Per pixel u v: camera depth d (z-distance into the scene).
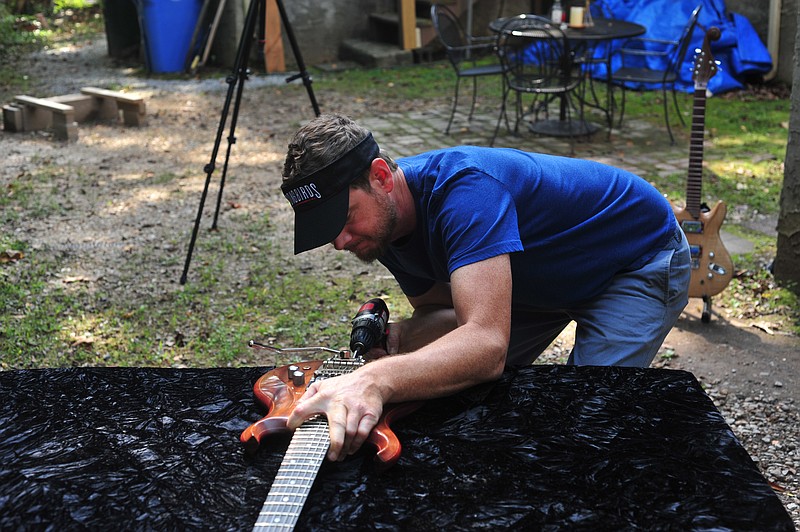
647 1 10.14
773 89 9.92
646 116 8.90
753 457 3.44
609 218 2.40
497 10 12.00
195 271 5.25
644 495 1.61
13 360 4.12
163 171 7.34
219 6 11.17
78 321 4.56
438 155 2.19
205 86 10.60
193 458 1.74
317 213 1.95
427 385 1.88
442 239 2.10
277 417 1.80
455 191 2.07
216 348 4.32
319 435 1.75
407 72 11.23
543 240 2.33
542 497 1.60
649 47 9.92
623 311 2.48
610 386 2.04
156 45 11.27
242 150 8.00
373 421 1.75
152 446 1.79
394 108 9.42
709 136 8.10
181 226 6.01
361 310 2.23
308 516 1.56
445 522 1.54
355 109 9.40
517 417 1.89
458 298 1.98
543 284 2.41
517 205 2.25
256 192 6.82
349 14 12.07
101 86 10.62
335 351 2.16
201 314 4.69
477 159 2.16
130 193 6.73
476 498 1.60
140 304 4.78
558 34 7.77
